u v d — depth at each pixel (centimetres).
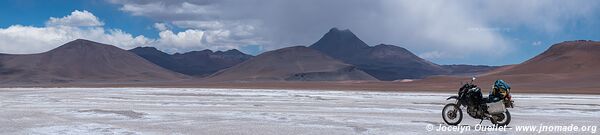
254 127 1688
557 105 3083
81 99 3612
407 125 1750
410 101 3491
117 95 4362
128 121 1891
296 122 1862
